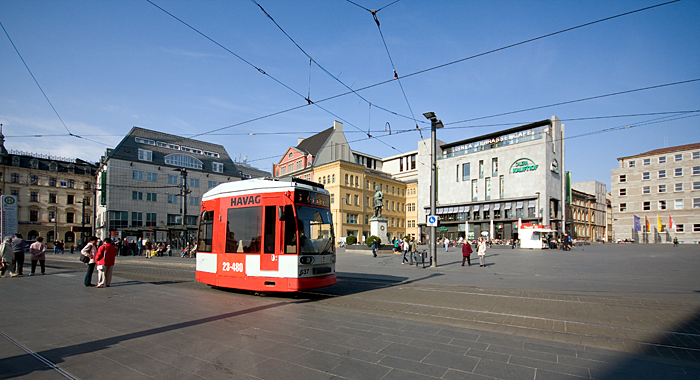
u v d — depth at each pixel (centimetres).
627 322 787
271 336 656
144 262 2803
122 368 502
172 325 731
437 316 841
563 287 1322
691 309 919
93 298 1041
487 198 6581
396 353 566
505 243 5428
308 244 1064
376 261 2700
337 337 652
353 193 6550
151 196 6512
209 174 7381
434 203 2148
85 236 6662
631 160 7375
